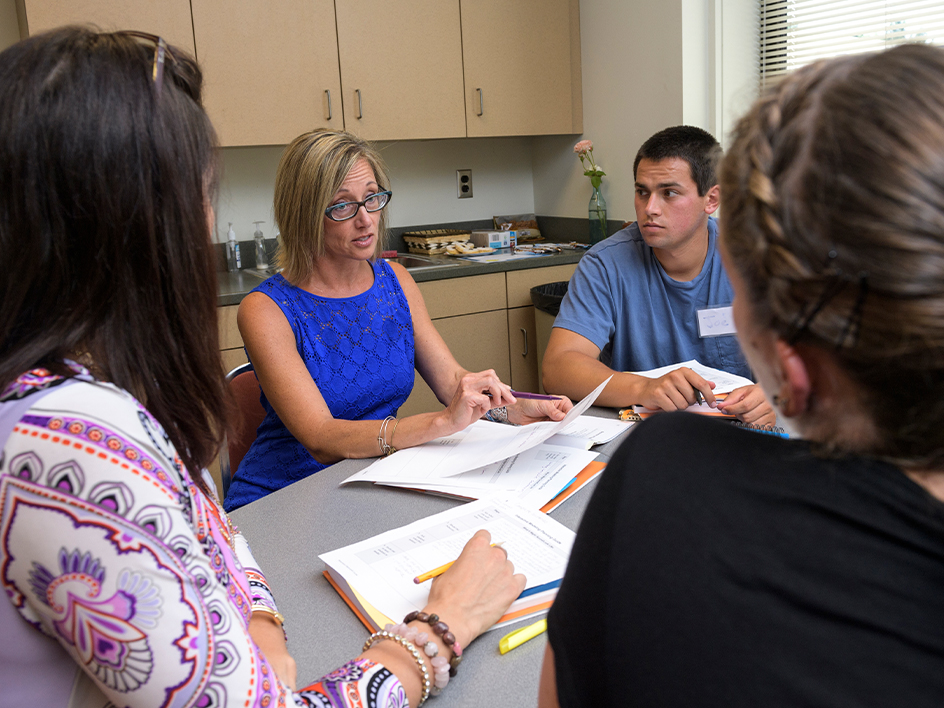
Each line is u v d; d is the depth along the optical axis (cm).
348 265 163
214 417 64
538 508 105
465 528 98
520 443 120
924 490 37
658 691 38
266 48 278
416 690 68
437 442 132
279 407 147
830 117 36
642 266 184
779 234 36
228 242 312
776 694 35
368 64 297
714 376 155
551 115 337
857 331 35
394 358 169
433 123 313
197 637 51
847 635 35
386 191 162
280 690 57
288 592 90
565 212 365
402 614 80
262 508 114
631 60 311
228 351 256
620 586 40
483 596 79
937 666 34
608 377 155
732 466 42
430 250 335
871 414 37
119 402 52
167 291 57
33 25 241
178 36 263
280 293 158
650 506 42
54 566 47
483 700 70
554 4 329
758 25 292
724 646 37
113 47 53
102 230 52
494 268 301
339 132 159
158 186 54
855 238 34
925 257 32
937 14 236
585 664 41
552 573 85
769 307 39
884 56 37
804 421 41
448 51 311
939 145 33
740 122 42
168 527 50
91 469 48
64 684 52
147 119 53
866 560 36
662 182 167
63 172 51
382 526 106
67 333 52
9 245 52
